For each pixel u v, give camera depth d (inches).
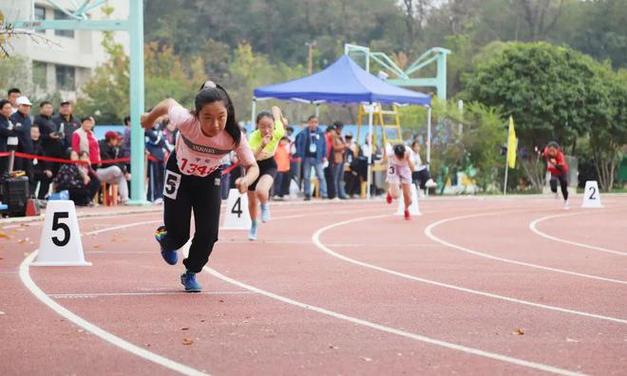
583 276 530.6
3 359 308.7
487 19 3673.7
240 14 3302.2
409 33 3543.3
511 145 1696.6
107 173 1050.7
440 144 1708.9
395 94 1391.5
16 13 1118.4
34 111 2222.0
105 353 318.0
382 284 485.7
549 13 3644.2
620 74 2290.8
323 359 312.2
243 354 318.0
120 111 2493.8
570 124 2001.7
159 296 435.5
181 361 307.7
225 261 574.2
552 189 1245.7
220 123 395.2
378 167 1457.9
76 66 2650.1
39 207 872.9
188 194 428.1
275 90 1355.8
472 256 628.7
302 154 1282.0
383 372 295.7
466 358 316.2
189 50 3184.1
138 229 781.9
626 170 2288.4
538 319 390.0
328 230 815.7
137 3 1068.5
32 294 436.5
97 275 501.4
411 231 821.9
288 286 473.4
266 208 725.9
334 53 3329.2
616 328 371.6
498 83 1983.3
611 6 3555.6
